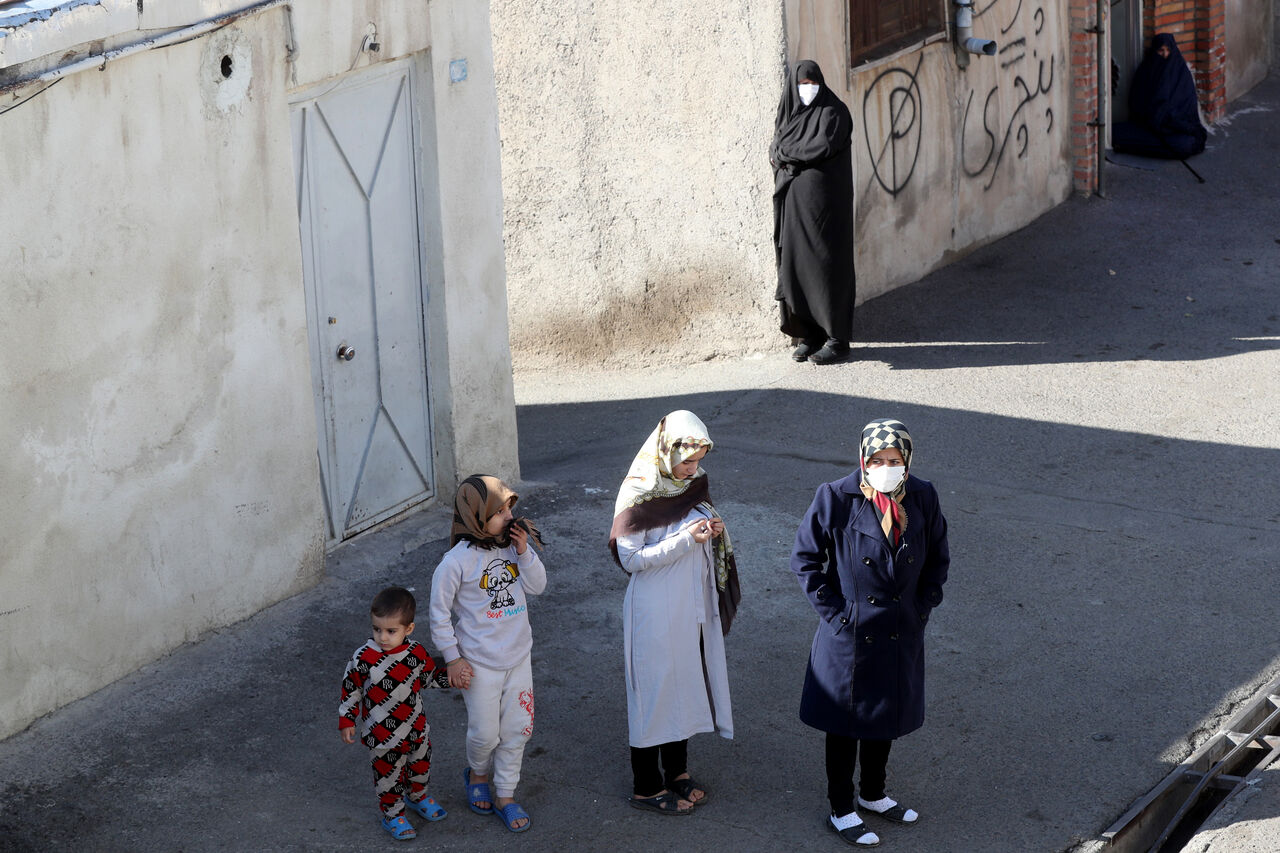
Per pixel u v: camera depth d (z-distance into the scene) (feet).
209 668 21.18
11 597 18.84
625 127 38.17
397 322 26.27
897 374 35.88
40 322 18.79
